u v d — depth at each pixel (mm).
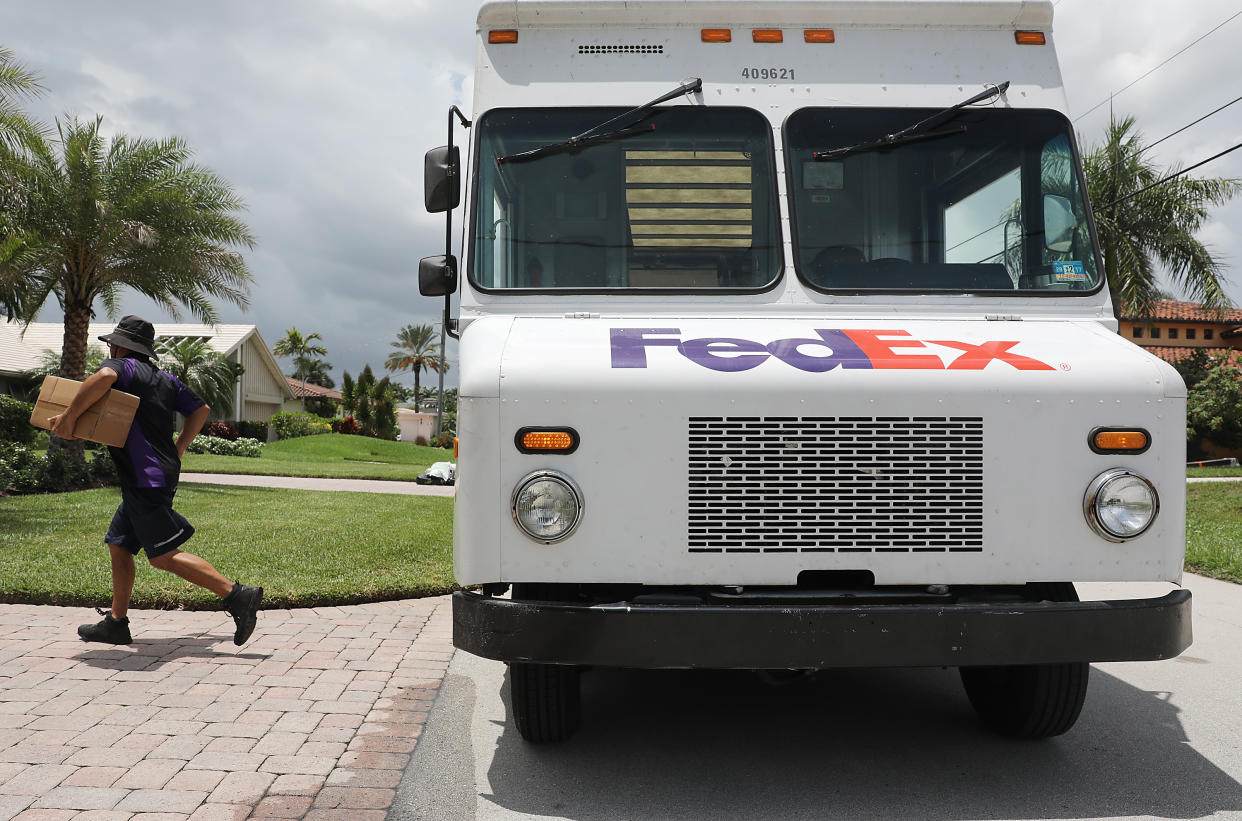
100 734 3932
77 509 10773
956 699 4773
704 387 3275
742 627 3139
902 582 3281
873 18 4273
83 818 3148
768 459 3275
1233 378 32906
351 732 4055
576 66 4234
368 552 8234
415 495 15711
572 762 3855
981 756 3943
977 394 3299
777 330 3754
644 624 3146
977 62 4289
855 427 3283
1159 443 3330
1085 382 3340
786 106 4180
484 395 3281
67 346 15945
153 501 5078
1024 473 3299
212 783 3475
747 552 3266
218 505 12211
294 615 6238
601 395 3268
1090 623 3193
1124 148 16516
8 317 18062
